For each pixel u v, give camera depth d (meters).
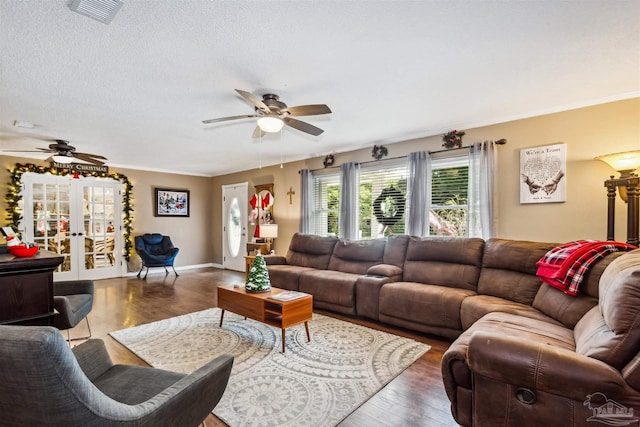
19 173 5.35
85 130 4.04
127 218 6.51
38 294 1.87
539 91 2.94
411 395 2.13
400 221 4.58
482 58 2.33
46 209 5.66
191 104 3.17
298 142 4.76
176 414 1.18
